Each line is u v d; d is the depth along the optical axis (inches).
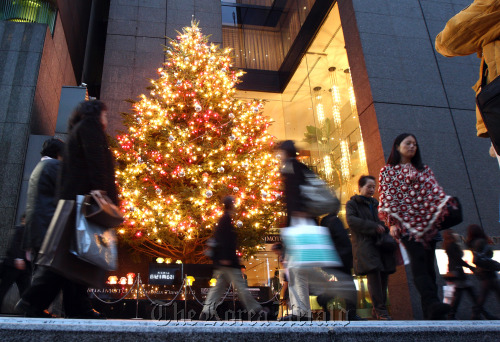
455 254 202.7
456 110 390.9
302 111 576.7
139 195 359.3
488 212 347.9
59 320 56.7
